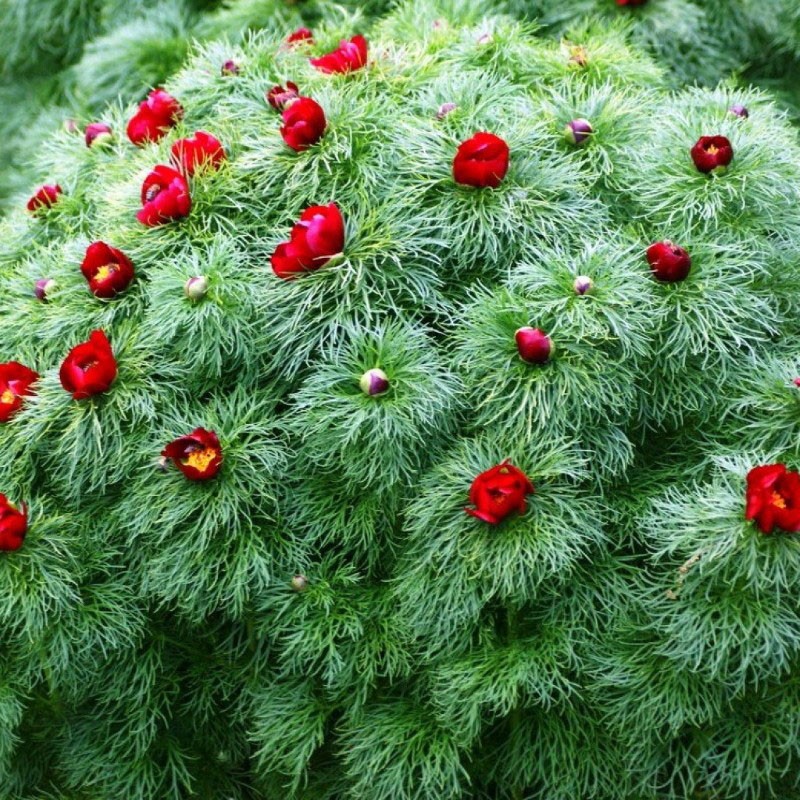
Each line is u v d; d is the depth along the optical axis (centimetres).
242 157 204
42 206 215
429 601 189
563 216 198
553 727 195
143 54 259
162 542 192
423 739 193
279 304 193
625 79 221
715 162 198
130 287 199
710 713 188
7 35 290
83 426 192
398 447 188
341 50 211
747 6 260
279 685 197
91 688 196
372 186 199
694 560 184
